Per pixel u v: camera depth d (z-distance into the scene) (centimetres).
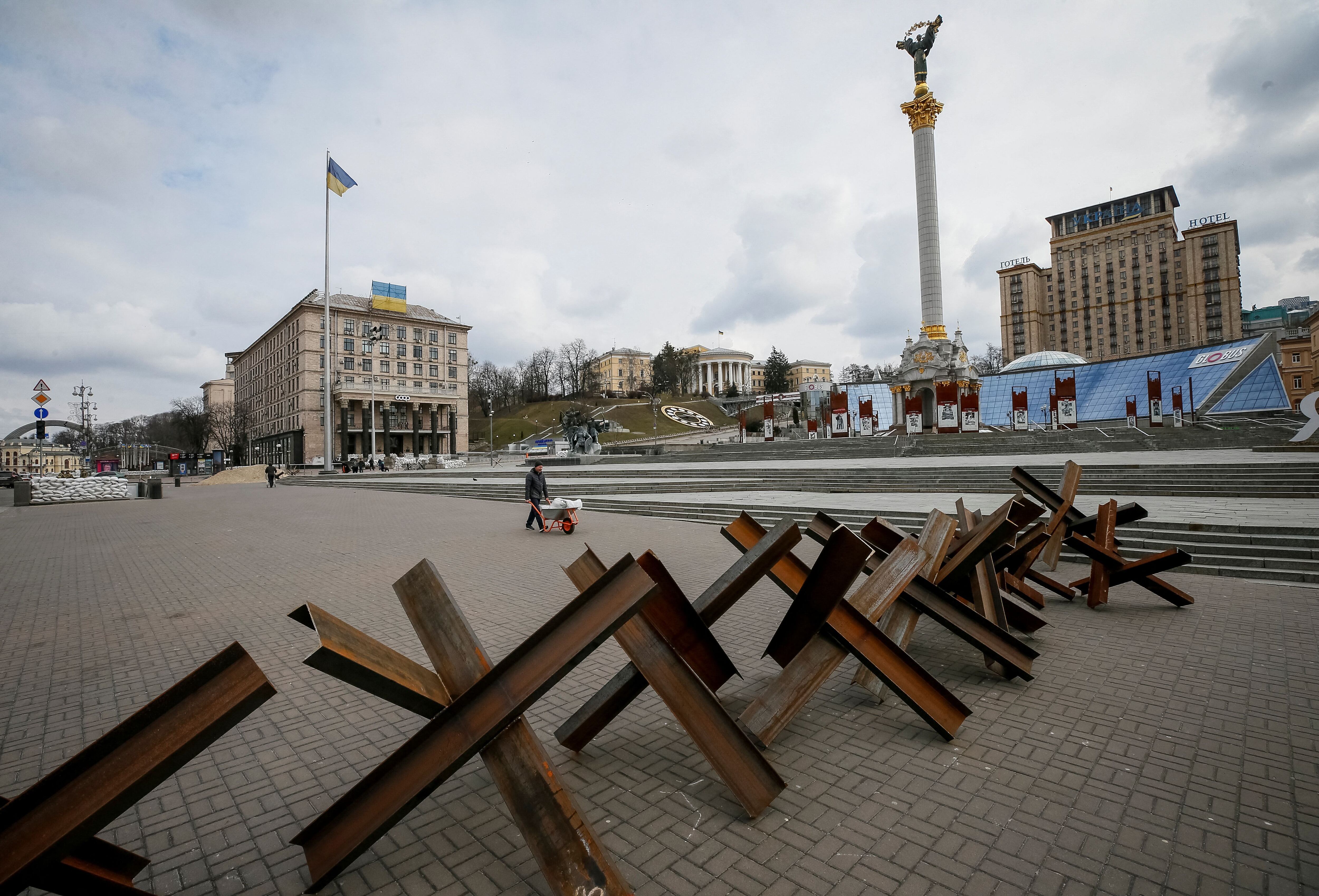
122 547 1314
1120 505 1255
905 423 4575
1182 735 395
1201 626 623
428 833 313
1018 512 704
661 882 268
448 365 9125
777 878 269
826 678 384
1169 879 264
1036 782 345
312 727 445
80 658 602
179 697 212
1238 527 931
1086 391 6009
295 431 8038
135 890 225
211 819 329
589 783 356
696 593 817
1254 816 308
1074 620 652
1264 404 4572
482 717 256
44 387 3050
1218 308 9888
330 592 869
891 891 260
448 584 892
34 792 195
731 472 2353
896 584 430
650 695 492
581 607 273
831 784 347
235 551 1239
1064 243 11225
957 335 5175
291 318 8219
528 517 1595
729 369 14588
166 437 10025
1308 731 396
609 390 13675
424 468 6088
